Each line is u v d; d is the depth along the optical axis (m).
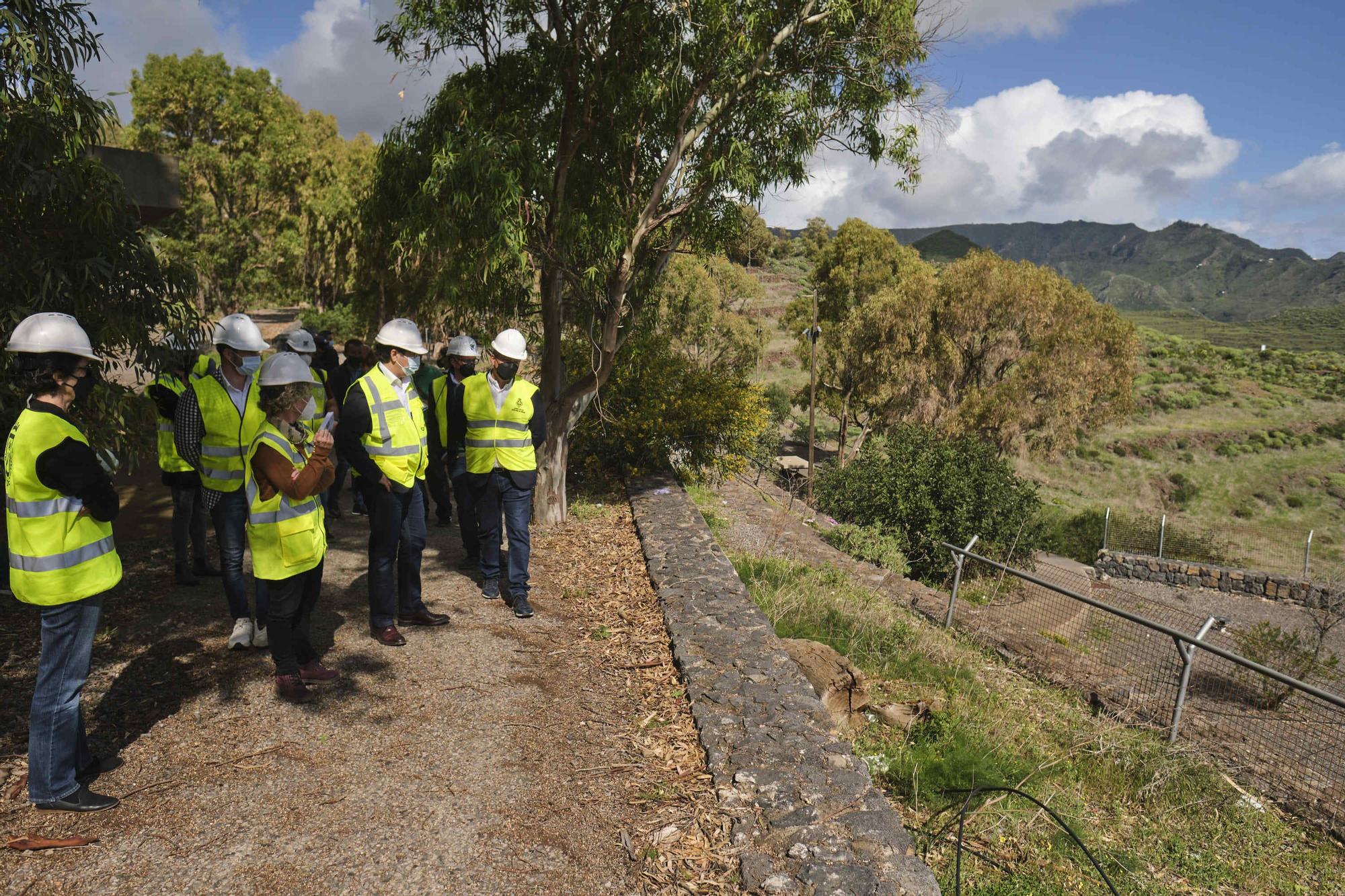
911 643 7.34
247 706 3.79
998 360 27.53
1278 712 8.20
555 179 7.35
